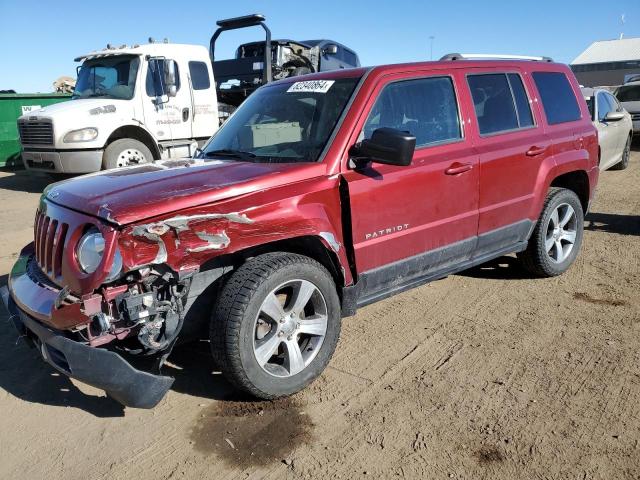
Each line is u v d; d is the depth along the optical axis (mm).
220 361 3090
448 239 4156
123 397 2873
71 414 3305
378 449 2885
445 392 3391
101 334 2857
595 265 5656
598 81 57750
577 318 4383
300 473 2730
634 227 7145
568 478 2629
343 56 15633
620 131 10766
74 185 3436
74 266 2885
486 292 5016
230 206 3059
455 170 4055
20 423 3227
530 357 3785
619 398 3252
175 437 3043
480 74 4496
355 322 4469
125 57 10828
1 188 11945
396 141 3273
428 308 4703
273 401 3357
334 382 3555
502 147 4441
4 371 3850
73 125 10039
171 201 2912
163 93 10922
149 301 2875
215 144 4316
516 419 3094
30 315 3100
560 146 4988
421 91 4062
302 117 3896
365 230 3596
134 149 10727
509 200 4566
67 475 2773
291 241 3453
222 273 3238
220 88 13125
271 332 3238
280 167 3438
